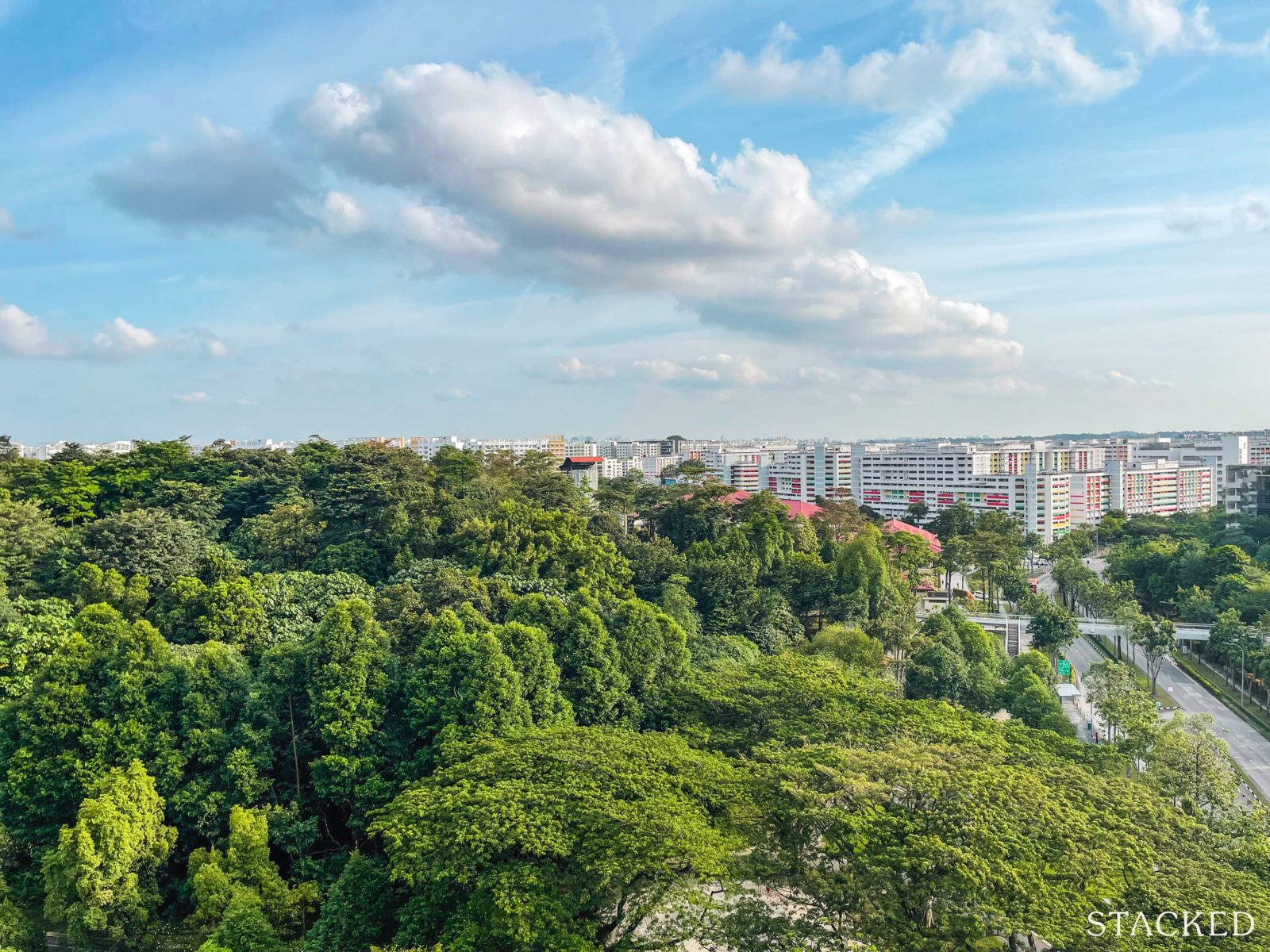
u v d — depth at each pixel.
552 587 72.94
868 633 88.56
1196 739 53.47
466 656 50.62
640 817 35.06
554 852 35.03
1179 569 129.00
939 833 33.69
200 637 58.50
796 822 36.97
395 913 38.75
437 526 81.94
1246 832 42.97
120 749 45.78
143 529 69.81
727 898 38.47
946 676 77.12
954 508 172.75
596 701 54.81
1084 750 47.69
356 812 46.72
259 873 40.69
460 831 35.34
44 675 47.59
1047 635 99.56
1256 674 92.44
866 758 38.88
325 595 67.75
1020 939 36.00
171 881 44.66
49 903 38.78
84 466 90.38
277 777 49.41
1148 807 38.41
